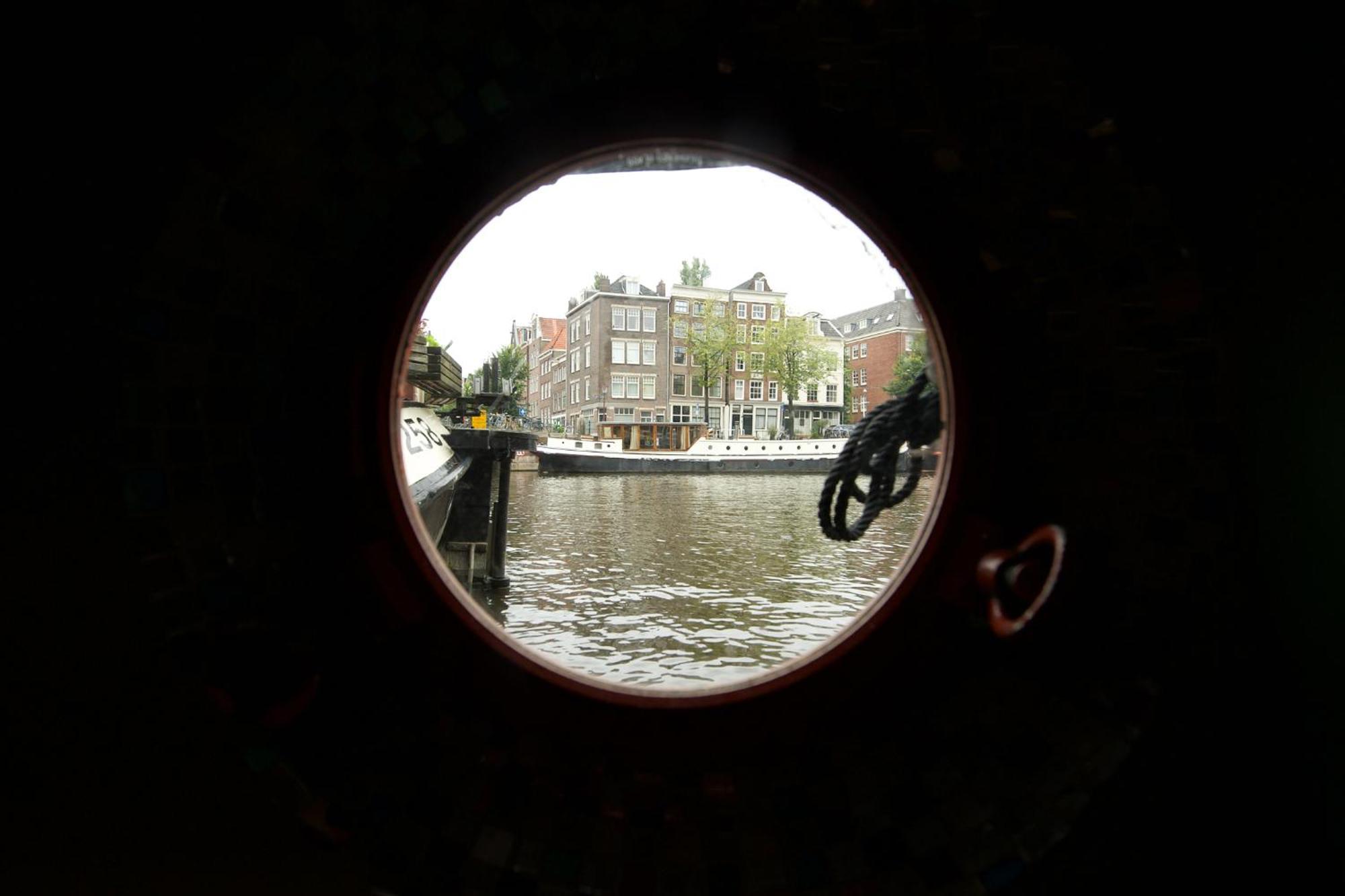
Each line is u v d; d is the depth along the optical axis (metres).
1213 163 0.90
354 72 0.90
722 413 30.20
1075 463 1.05
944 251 1.04
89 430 0.87
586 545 10.16
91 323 0.86
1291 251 0.86
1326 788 0.86
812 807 1.01
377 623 0.99
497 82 0.94
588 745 1.00
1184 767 0.93
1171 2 0.89
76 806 0.88
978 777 1.01
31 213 0.84
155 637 0.89
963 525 1.05
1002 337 1.05
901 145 1.02
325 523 0.99
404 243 0.98
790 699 1.03
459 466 6.91
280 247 0.94
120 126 0.86
